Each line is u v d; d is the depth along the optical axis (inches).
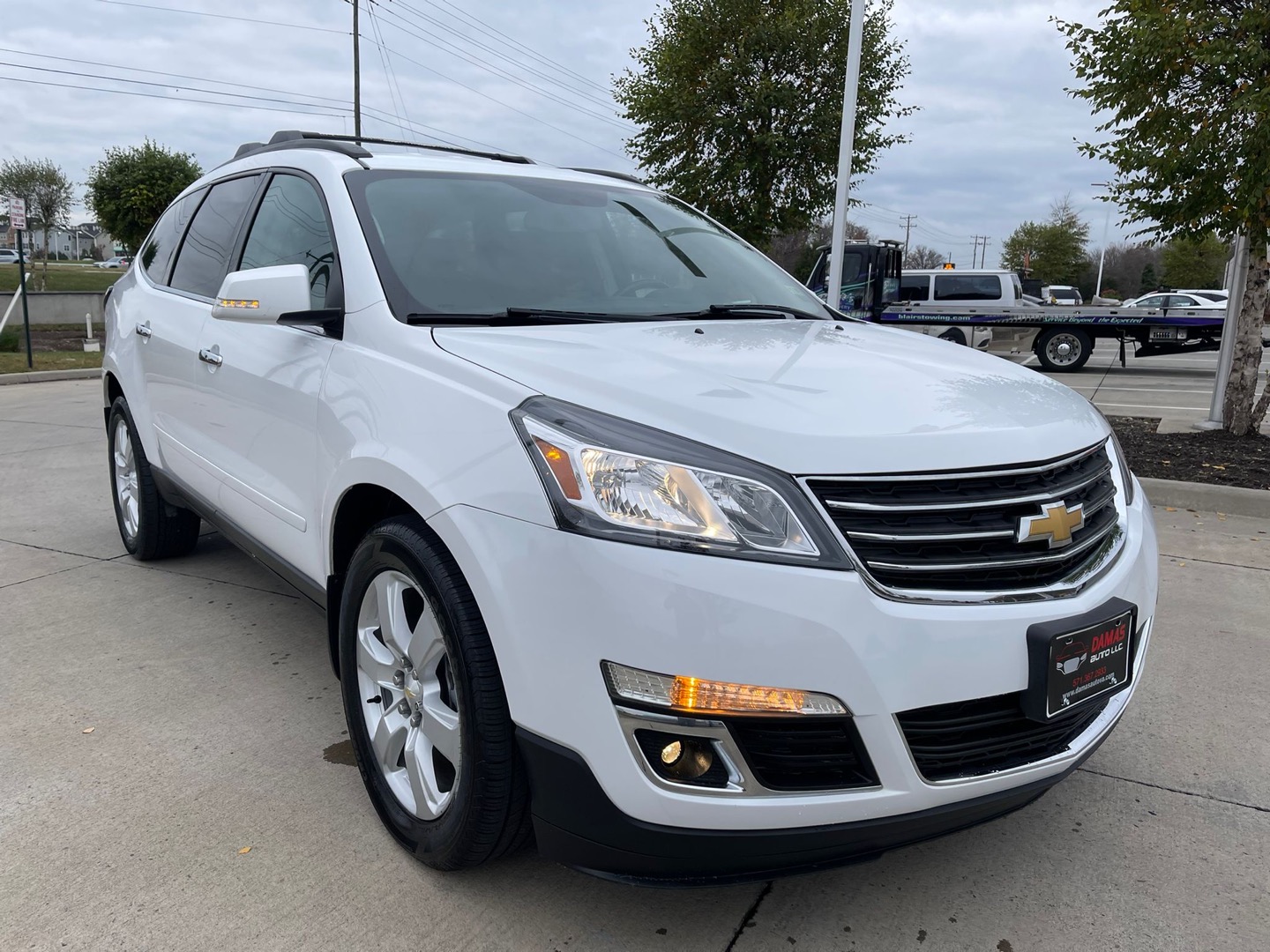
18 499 232.7
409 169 121.0
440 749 85.0
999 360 110.9
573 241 122.1
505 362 85.9
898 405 81.7
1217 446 310.3
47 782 104.7
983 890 90.3
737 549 68.9
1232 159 275.6
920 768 73.4
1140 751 117.6
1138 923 85.7
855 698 69.6
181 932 81.6
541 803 75.5
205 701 124.9
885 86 655.1
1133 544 91.0
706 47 652.1
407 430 86.2
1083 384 606.5
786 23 620.1
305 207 120.3
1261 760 115.4
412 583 85.5
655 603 68.1
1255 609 167.8
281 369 110.5
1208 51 268.7
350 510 98.0
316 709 123.3
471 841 81.1
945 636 71.6
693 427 74.2
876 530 71.8
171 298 153.1
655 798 69.9
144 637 145.6
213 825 97.3
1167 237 308.7
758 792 70.0
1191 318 645.9
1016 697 76.3
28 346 550.3
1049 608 76.3
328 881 88.7
